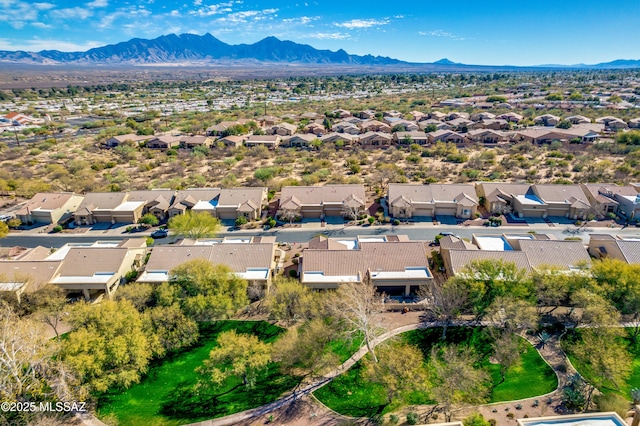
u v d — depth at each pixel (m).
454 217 92.62
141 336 47.88
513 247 69.56
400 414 42.97
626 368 43.56
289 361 47.09
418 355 46.69
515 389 45.66
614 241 66.94
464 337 54.34
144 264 73.75
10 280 61.50
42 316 53.81
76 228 90.75
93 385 44.06
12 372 41.50
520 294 54.53
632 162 122.44
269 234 85.88
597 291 53.69
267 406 44.84
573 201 90.19
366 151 150.75
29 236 86.81
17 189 110.50
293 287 56.81
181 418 43.75
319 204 93.25
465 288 54.94
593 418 32.66
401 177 112.56
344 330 52.44
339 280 62.81
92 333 46.66
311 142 158.88
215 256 67.19
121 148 154.25
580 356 46.06
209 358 51.91
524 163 127.81
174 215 94.38
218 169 129.50
